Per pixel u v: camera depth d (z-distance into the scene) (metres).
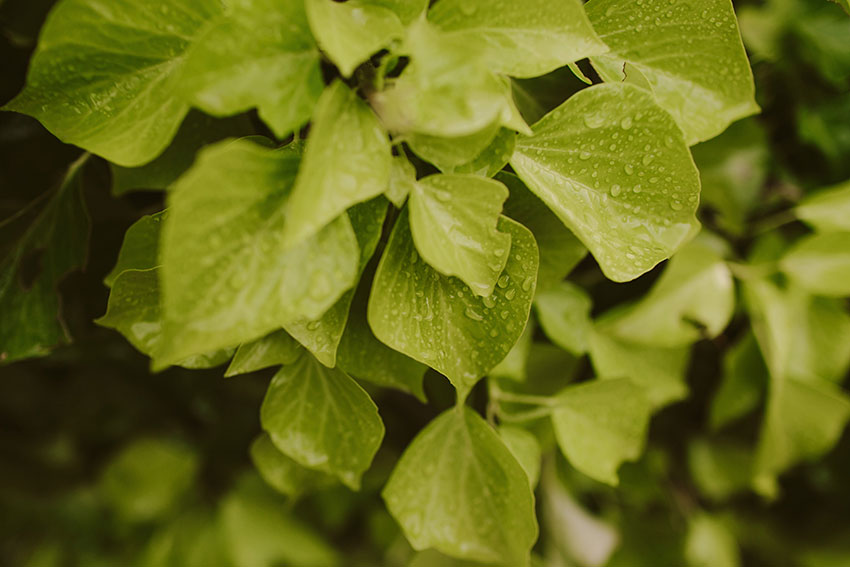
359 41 0.30
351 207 0.32
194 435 0.66
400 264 0.33
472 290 0.32
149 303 0.34
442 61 0.30
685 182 0.33
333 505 0.63
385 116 0.30
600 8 0.34
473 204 0.32
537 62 0.32
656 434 0.55
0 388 0.62
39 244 0.39
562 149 0.34
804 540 0.60
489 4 0.32
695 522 0.56
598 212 0.33
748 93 0.35
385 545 0.62
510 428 0.39
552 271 0.37
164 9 0.32
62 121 0.33
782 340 0.46
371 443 0.36
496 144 0.32
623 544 0.55
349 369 0.36
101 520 0.77
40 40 0.32
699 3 0.34
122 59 0.33
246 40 0.29
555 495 0.51
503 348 0.33
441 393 0.41
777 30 0.46
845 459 0.57
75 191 0.39
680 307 0.45
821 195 0.46
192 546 0.65
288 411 0.36
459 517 0.37
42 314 0.39
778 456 0.49
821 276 0.46
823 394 0.47
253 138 0.33
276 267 0.30
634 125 0.33
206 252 0.29
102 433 0.70
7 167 0.40
